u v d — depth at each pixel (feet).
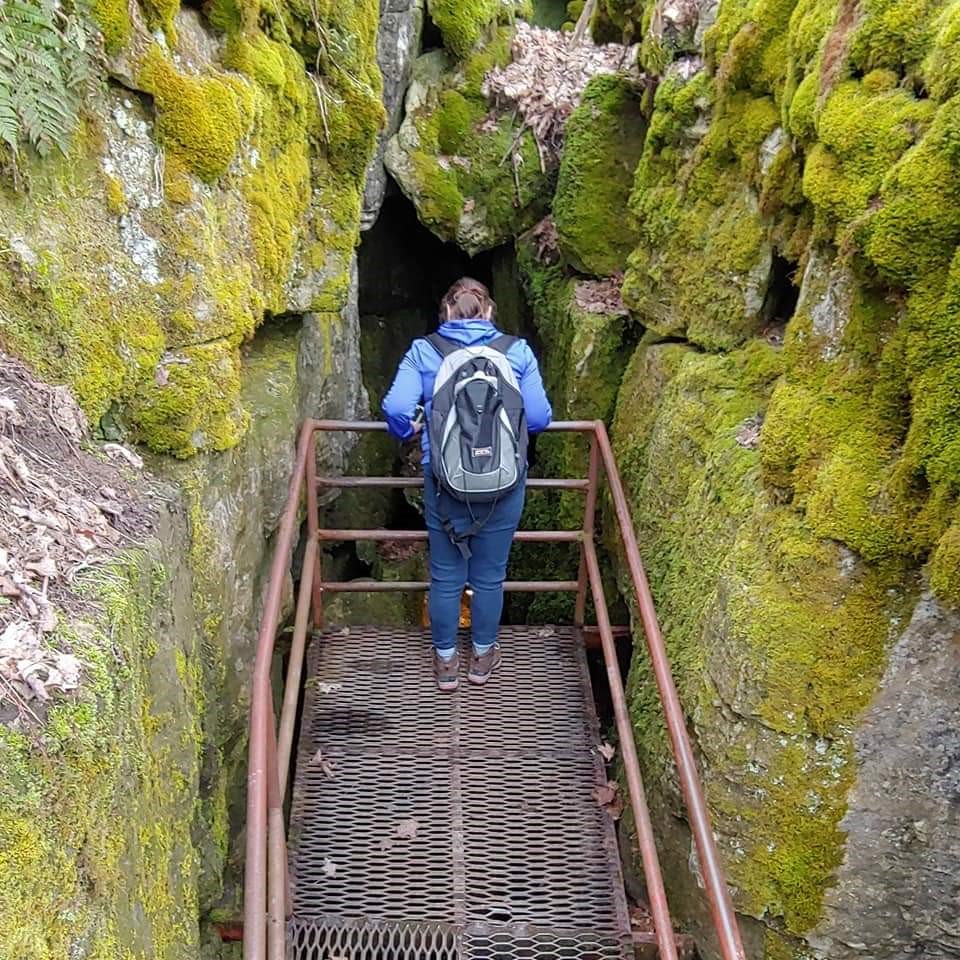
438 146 20.86
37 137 8.12
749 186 12.32
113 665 6.30
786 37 11.63
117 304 9.05
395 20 19.81
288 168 12.37
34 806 5.05
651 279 14.33
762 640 9.09
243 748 11.25
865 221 8.61
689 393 12.54
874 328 9.08
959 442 8.00
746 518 10.14
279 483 12.16
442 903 10.62
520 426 10.64
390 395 10.72
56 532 7.07
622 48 20.92
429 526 11.91
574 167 17.71
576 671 13.71
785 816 9.11
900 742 8.67
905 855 8.80
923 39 8.68
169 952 7.27
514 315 22.33
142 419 9.34
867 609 8.80
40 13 8.03
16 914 4.76
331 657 13.73
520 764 12.29
